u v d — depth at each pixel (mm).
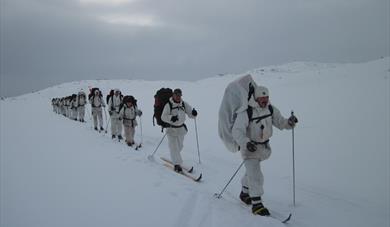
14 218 4176
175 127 7352
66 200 4855
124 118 11062
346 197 5445
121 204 4660
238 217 4285
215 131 12453
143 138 12688
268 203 5273
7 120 22891
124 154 8867
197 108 19984
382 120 10242
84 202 4758
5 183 5848
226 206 4781
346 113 12109
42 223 4000
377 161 6879
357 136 8906
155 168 7160
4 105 59938
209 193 5562
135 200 4836
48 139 12164
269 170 7180
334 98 16062
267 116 4734
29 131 15227
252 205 4703
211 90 34594
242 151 4785
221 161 8273
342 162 7121
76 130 15891
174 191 5316
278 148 8891
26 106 55125
